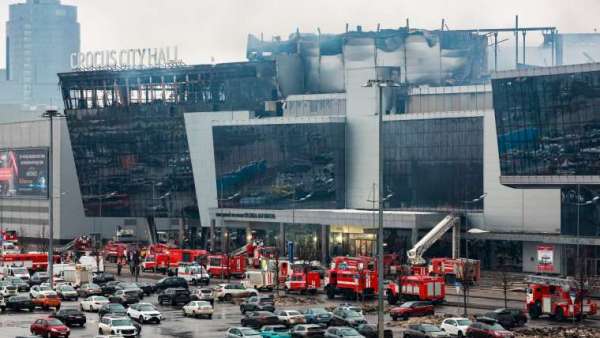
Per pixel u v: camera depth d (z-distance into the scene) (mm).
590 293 152000
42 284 166250
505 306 137375
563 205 190250
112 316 116250
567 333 113812
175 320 130500
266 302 139375
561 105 179000
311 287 164875
